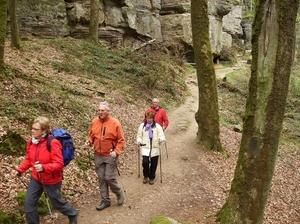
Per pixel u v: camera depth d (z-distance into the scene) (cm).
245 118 444
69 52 1620
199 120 1020
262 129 423
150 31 2498
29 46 1509
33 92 930
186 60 2647
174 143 1041
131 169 765
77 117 934
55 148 388
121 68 1681
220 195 704
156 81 1661
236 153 1098
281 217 748
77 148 751
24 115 767
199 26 962
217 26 3031
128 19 2288
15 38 1381
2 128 662
